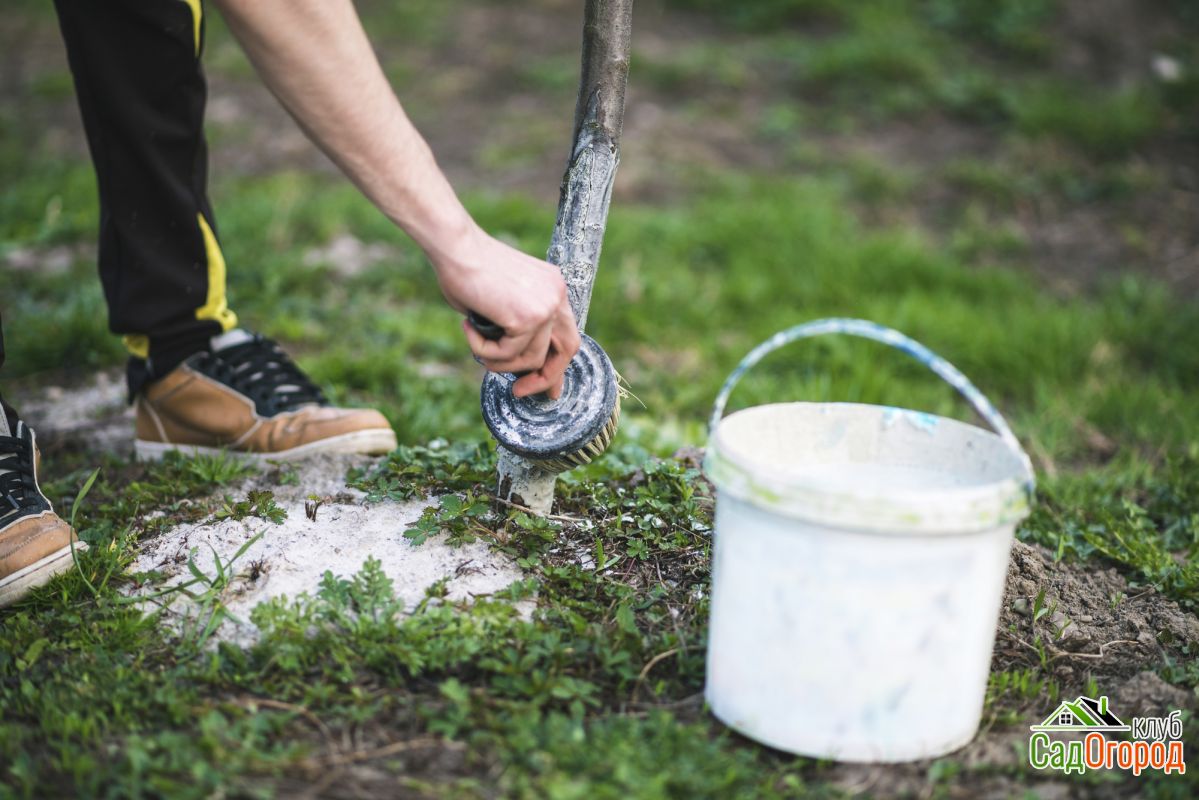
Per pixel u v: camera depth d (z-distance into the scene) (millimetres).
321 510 2543
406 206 1885
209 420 2889
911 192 6516
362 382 3859
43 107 7367
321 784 1777
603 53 2203
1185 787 1844
